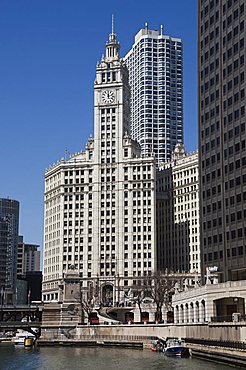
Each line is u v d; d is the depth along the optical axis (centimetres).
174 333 14650
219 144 16700
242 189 15412
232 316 11219
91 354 14488
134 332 17200
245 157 15362
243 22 15775
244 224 15250
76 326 19900
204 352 11700
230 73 16300
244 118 15488
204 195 17350
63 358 13388
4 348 17788
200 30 18162
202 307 13488
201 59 18025
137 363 11425
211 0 17575
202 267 17150
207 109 17488
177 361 11519
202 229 17312
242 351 9769
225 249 16038
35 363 12194
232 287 12419
